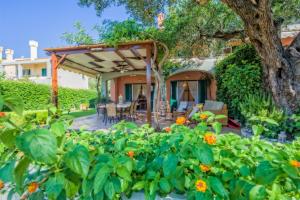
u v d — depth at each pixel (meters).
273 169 1.21
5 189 1.54
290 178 1.21
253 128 1.74
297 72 5.61
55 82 7.64
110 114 9.36
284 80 5.48
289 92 5.43
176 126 1.92
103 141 2.01
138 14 6.37
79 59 9.23
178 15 7.24
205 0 6.09
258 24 5.07
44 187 1.34
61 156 1.28
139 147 1.76
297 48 5.82
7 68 26.55
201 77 13.19
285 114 5.02
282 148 1.71
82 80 29.27
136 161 1.53
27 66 26.09
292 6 6.94
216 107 8.59
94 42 7.08
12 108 1.21
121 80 15.50
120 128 2.11
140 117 10.58
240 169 1.32
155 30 6.84
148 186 1.37
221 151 1.48
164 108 10.76
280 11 7.12
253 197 1.13
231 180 1.32
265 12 4.83
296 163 1.21
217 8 7.35
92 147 1.70
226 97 8.95
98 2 5.99
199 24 7.64
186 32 7.46
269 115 4.98
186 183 1.34
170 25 7.10
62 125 1.35
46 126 1.49
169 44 7.31
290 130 4.68
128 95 15.39
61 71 25.28
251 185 1.22
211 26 7.78
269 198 1.16
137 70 13.57
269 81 5.69
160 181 1.36
